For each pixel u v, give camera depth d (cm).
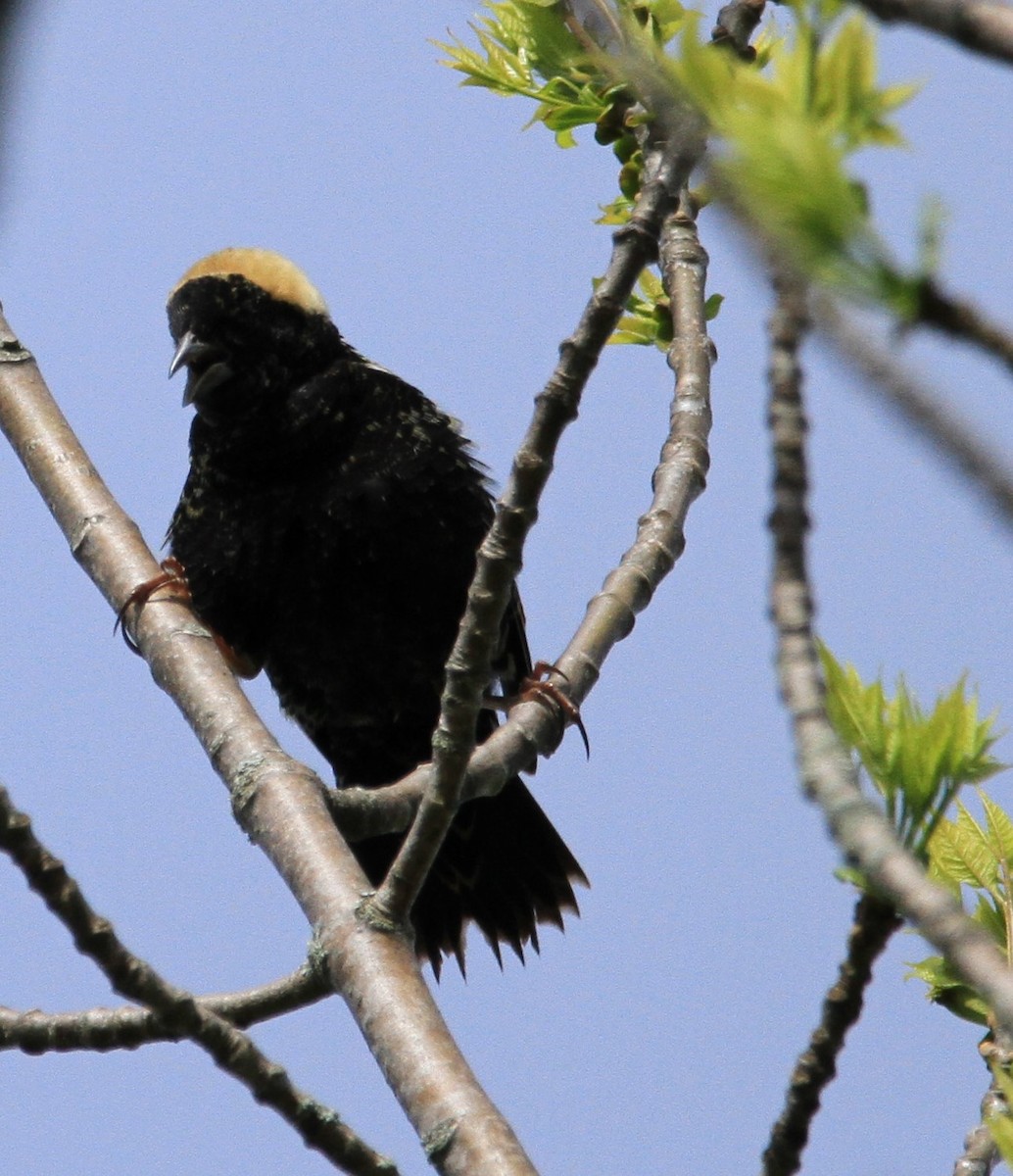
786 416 416
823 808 374
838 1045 551
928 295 279
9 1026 695
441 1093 620
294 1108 616
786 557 405
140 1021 685
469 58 888
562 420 636
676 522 903
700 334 906
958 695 446
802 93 326
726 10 805
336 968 682
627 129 860
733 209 290
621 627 899
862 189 295
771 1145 570
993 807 531
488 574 644
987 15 249
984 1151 543
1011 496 262
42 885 605
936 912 355
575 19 777
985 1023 568
